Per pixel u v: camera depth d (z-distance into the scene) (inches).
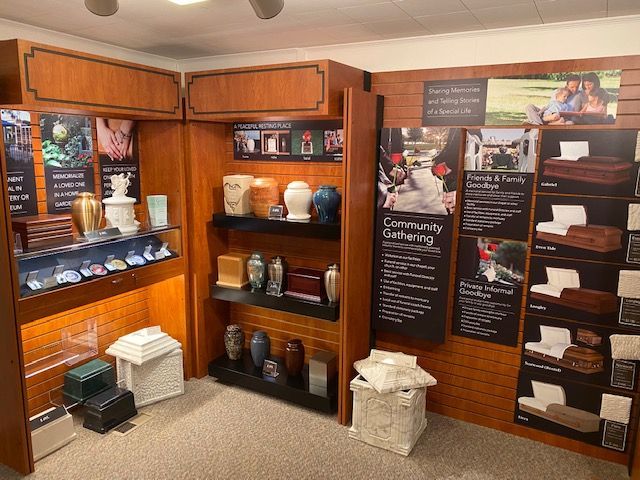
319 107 116.1
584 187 111.5
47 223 114.0
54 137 125.1
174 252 146.5
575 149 111.2
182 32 128.6
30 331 125.7
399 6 105.0
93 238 122.8
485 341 127.7
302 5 105.0
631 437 114.0
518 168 117.1
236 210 143.3
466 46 127.5
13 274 101.1
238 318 164.2
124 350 135.3
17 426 106.7
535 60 120.6
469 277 126.8
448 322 131.6
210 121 144.8
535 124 115.1
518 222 119.2
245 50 151.2
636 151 105.7
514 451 119.9
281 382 141.1
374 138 129.2
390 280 134.7
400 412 115.7
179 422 129.8
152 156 146.3
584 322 115.7
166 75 131.7
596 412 117.0
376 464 113.5
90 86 110.4
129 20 116.8
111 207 132.0
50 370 131.6
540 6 103.5
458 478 109.0
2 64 97.1
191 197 144.0
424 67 133.5
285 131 142.8
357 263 127.6
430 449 119.8
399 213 130.0
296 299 134.4
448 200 123.6
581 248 113.6
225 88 129.3
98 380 131.3
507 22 116.9
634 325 111.0
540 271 118.9
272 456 116.0
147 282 134.3
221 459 114.7
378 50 138.2
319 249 144.6
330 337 147.7
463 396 133.0
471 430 129.1
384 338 141.8
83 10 108.4
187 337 151.6
